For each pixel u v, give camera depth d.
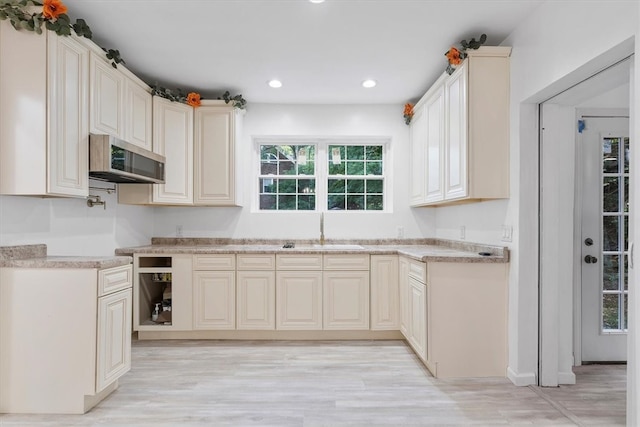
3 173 2.06
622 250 2.88
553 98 2.36
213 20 2.42
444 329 2.64
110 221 3.24
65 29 2.09
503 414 2.14
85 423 2.03
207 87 3.58
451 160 2.86
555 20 2.09
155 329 3.44
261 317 3.46
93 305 2.10
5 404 2.12
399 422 2.06
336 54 2.89
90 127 2.44
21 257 2.25
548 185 2.46
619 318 2.90
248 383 2.55
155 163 3.14
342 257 3.48
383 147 4.23
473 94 2.58
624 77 2.02
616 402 2.28
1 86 2.07
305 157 4.24
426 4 2.24
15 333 2.11
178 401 2.29
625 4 1.62
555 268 2.47
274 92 3.71
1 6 1.99
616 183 2.90
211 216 4.02
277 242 4.02
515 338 2.53
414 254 2.88
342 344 3.39
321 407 2.22
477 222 3.07
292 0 2.20
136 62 3.04
